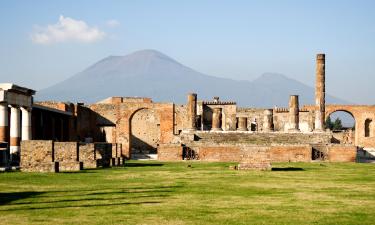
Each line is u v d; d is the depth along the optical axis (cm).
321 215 1822
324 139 6744
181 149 6181
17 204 2023
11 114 4788
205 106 8419
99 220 1695
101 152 4653
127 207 1969
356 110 8981
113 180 3078
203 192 2467
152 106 7525
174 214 1819
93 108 7756
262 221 1703
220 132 6894
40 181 2967
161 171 3953
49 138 6575
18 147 4788
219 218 1750
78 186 2695
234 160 6047
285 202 2136
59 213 1822
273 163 5428
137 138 8200
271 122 7650
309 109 8575
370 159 6762
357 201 2175
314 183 2972
